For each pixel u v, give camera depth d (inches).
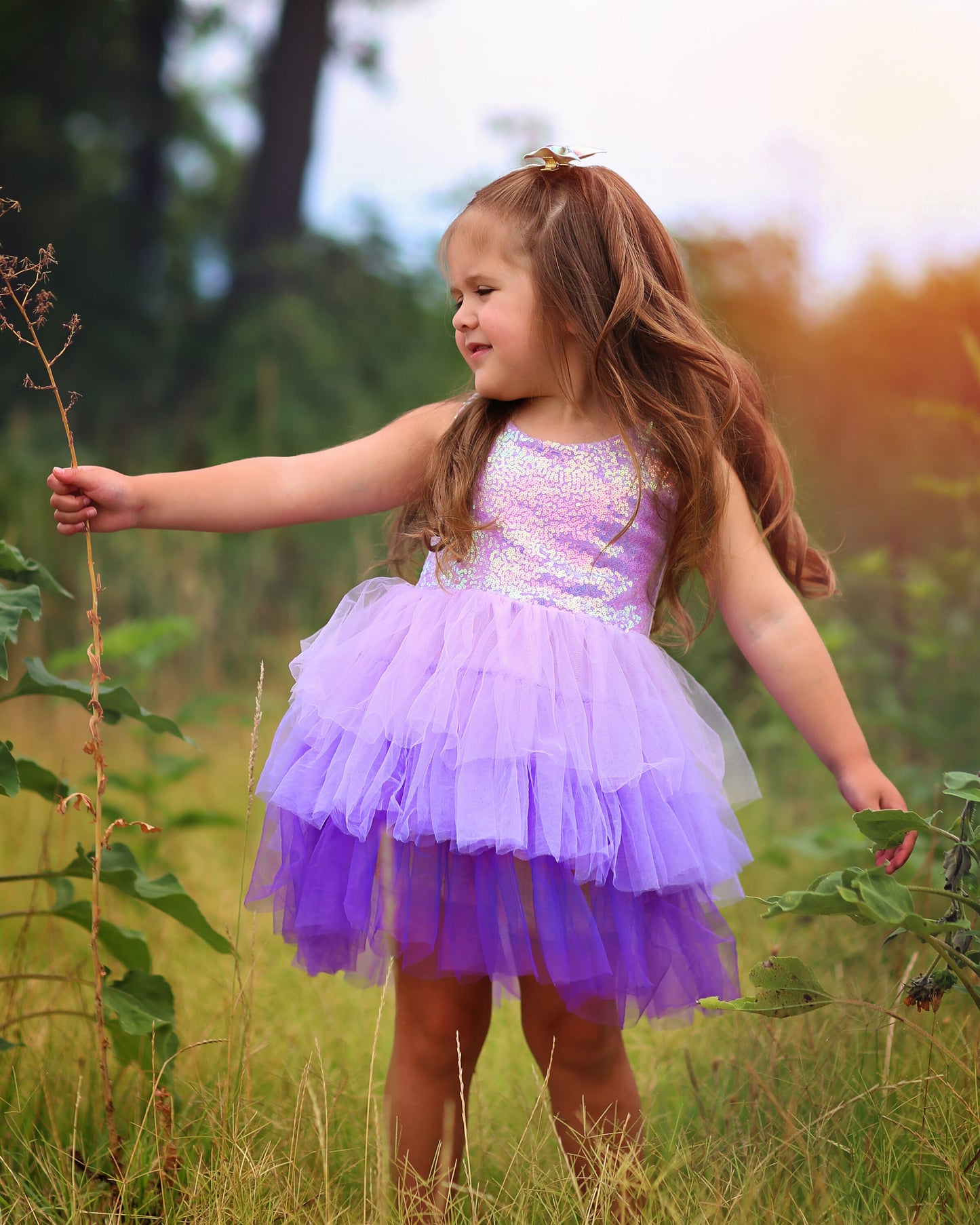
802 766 156.3
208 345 417.4
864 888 59.2
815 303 318.3
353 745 68.1
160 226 465.4
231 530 75.2
